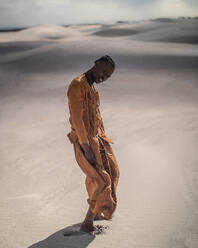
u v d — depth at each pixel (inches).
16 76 838.5
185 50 1219.2
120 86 636.1
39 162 239.1
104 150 137.7
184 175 201.3
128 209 160.4
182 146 260.1
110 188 133.8
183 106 475.8
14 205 169.8
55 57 1039.0
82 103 128.1
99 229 143.8
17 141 302.7
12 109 483.2
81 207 166.2
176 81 685.9
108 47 1198.9
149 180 195.3
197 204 163.8
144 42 1578.5
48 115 431.2
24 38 2343.8
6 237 139.8
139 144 269.3
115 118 382.0
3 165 236.1
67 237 138.5
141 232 140.0
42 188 191.6
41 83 721.0
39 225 149.4
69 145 281.6
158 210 158.4
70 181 200.2
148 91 590.9
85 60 984.3
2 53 1289.4
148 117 376.2
